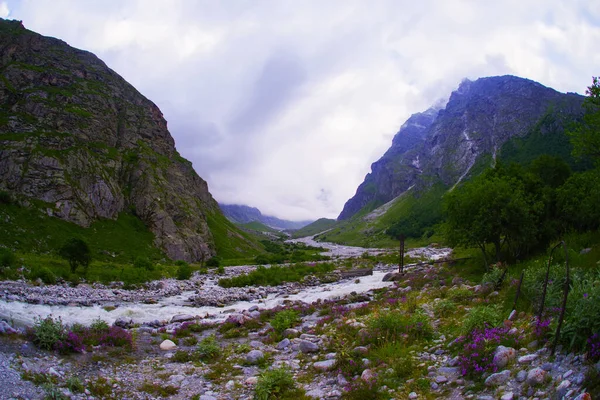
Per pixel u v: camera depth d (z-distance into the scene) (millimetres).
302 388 11344
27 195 79938
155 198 104938
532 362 9641
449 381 10297
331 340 15492
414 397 9672
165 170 123562
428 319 16625
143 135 132250
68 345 14242
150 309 29859
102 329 17938
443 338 14203
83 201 87875
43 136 91875
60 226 78375
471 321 12883
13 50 119188
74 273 43125
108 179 98688
